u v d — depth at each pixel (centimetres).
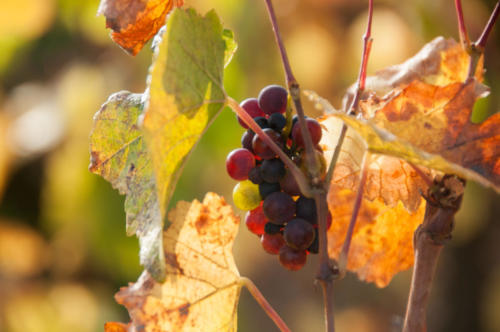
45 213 224
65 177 205
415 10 164
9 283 238
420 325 69
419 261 69
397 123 67
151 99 63
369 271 76
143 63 195
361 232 76
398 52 166
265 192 68
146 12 73
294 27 176
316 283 66
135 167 71
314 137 67
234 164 68
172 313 70
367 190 71
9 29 199
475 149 67
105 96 201
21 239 246
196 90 66
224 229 71
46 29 212
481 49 70
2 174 223
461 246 220
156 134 64
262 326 258
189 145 66
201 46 66
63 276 238
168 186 65
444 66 74
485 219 212
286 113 68
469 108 67
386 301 293
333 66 175
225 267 71
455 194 68
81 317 234
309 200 68
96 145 72
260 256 252
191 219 70
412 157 65
